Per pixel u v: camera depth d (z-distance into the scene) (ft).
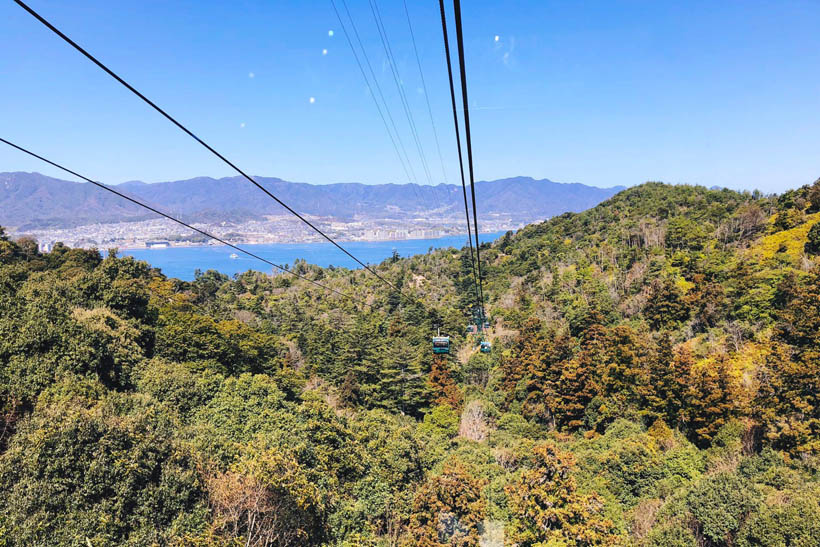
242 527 79.15
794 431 139.13
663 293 257.96
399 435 142.20
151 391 126.52
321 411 130.41
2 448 79.25
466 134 21.11
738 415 161.07
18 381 97.60
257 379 146.51
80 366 112.47
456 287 494.18
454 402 229.45
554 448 117.39
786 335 176.55
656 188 568.82
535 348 237.45
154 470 77.00
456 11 12.93
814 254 255.09
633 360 194.59
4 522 60.75
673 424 176.55
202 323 182.50
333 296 492.54
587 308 279.08
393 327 339.36
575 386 196.24
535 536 108.68
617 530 115.14
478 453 159.53
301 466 98.99
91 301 167.22
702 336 225.56
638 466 141.49
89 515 65.87
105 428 75.82
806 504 96.73
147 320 181.16
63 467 68.18
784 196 331.77
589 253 416.46
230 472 82.89
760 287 229.25
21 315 116.47
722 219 371.15
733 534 105.19
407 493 122.42
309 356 278.05
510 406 218.59
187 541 66.74
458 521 111.55
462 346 317.22
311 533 90.17
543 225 597.93
